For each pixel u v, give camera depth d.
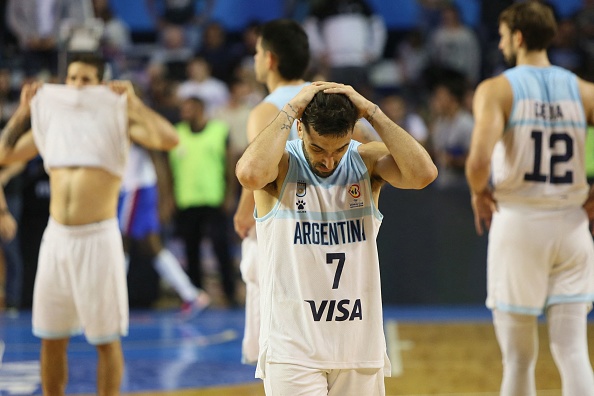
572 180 10.70
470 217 24.56
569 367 10.41
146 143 12.20
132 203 22.89
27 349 18.44
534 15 10.86
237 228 10.87
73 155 11.83
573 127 10.73
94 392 14.52
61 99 12.01
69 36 18.14
